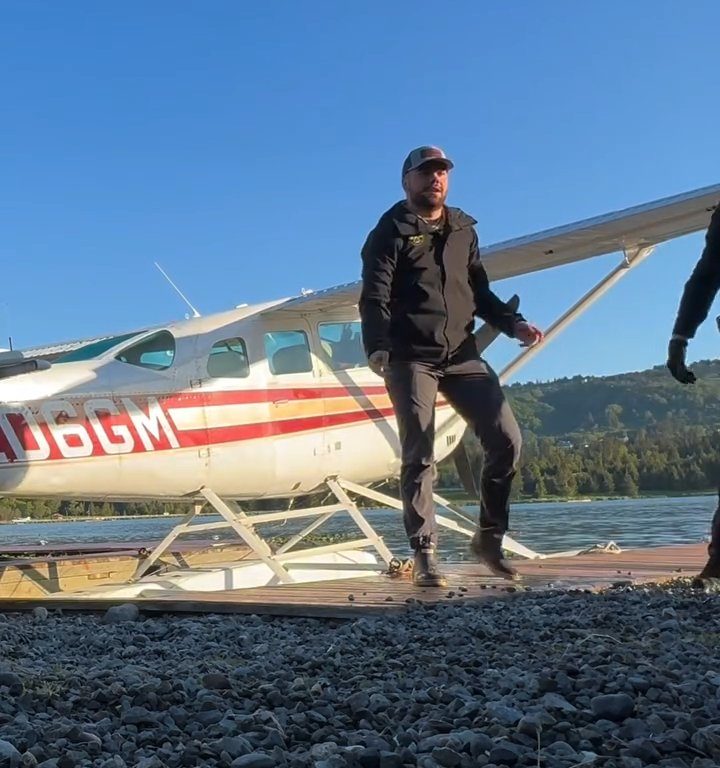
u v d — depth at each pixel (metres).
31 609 4.59
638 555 6.41
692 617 3.32
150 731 1.92
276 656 2.88
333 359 7.46
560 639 2.92
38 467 6.16
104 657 3.02
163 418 6.61
